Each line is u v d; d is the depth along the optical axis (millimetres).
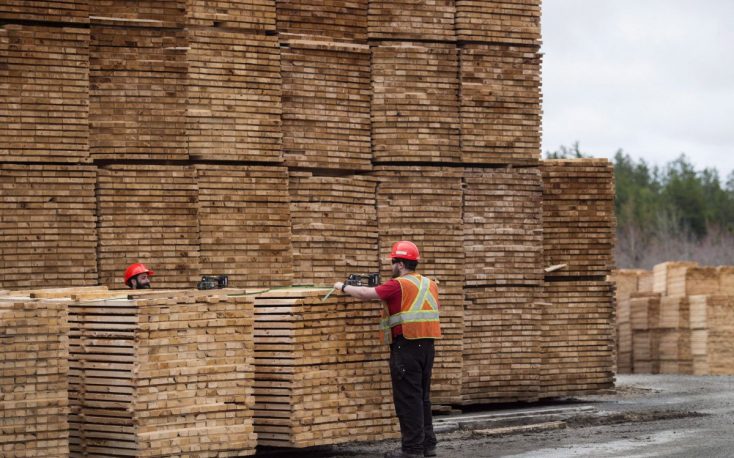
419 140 14906
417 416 10992
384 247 14773
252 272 13859
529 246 15633
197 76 13703
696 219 65812
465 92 15188
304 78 14375
